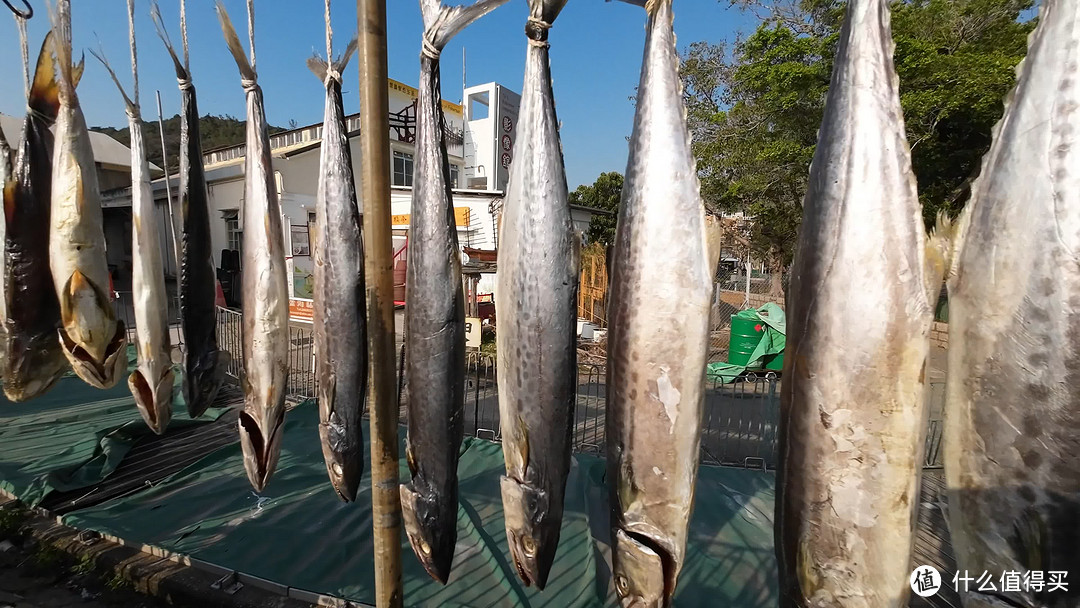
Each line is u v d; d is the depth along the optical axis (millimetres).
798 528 1508
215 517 4047
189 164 2404
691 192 1603
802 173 11812
